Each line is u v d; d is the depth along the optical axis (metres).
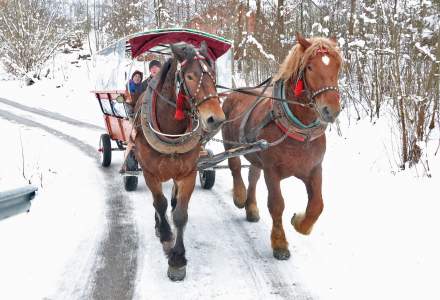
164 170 4.58
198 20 18.95
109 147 8.87
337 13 11.55
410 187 6.40
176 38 6.35
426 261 4.49
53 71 22.55
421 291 3.99
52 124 13.86
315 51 4.26
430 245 4.79
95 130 13.18
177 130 4.45
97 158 9.84
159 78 4.55
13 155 9.45
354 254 4.83
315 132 4.55
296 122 4.50
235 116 5.95
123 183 7.88
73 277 4.45
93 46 29.02
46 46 22.09
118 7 26.02
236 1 16.64
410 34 8.11
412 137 7.16
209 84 3.92
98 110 16.89
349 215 5.88
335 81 4.21
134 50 6.55
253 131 5.09
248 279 4.42
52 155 9.80
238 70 15.25
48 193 7.11
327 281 4.32
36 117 15.05
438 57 7.23
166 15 20.34
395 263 4.54
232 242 5.36
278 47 12.32
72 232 5.61
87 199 6.96
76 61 24.64
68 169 8.74
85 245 5.23
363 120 9.63
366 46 9.92
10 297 4.03
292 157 4.66
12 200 2.55
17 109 16.64
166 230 4.94
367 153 8.20
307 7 12.90
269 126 4.80
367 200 6.30
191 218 6.18
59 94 19.70
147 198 7.12
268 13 15.59
